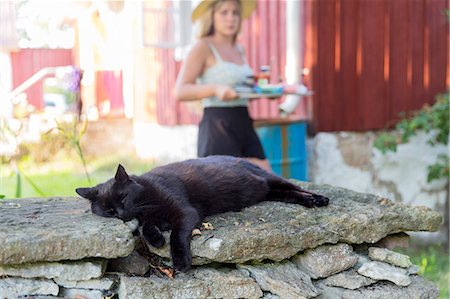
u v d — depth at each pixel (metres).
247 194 3.03
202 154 4.90
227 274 2.62
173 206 2.62
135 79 10.34
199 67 4.88
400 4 6.68
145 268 2.57
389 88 6.71
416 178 6.71
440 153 6.70
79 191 2.74
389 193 6.71
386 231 2.95
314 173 6.49
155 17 9.76
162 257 2.61
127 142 9.90
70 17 14.68
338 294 2.82
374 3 6.57
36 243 2.32
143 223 2.62
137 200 2.61
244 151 4.93
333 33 6.45
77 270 2.44
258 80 5.09
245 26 7.42
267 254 2.67
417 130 6.61
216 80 4.92
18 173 4.50
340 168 6.58
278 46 6.94
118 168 2.66
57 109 10.20
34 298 2.42
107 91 12.88
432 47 6.84
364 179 6.66
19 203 3.00
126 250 2.42
